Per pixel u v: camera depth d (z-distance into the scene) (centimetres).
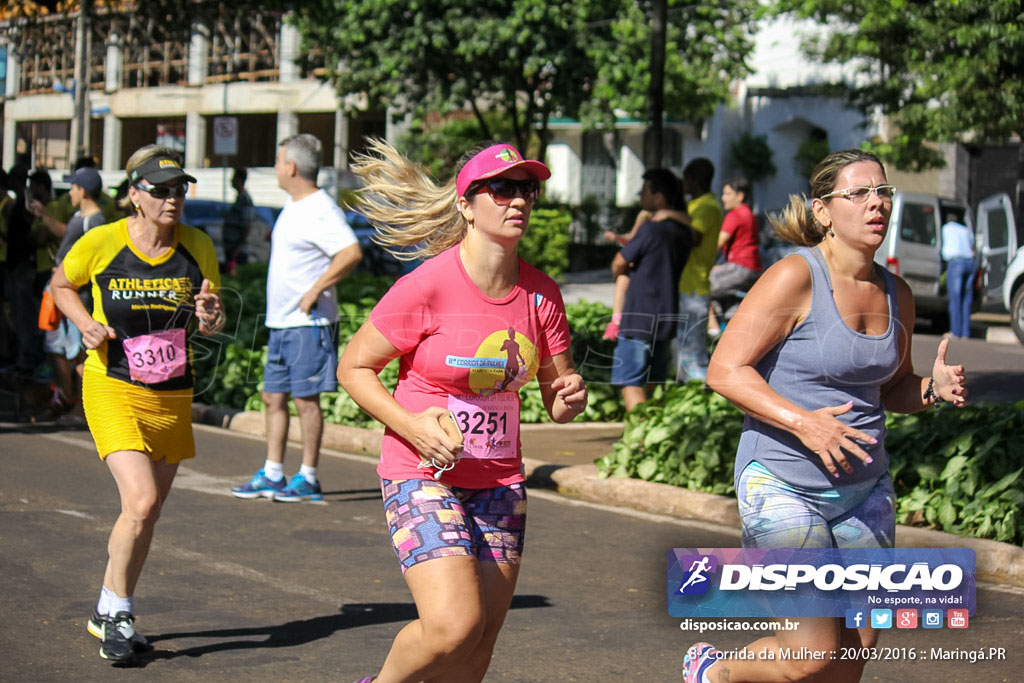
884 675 520
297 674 516
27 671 509
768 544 404
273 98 4469
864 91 2272
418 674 384
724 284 1417
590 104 2870
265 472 880
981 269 2281
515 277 411
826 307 400
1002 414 843
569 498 922
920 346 1752
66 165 4612
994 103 1366
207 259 553
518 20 2730
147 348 532
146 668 518
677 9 2956
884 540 413
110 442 526
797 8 1950
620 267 995
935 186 3294
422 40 2781
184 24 2638
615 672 525
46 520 782
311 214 841
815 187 410
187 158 4656
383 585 659
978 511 750
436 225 426
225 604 617
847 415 406
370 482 962
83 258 529
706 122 3938
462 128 3606
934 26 1362
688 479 888
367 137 439
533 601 636
